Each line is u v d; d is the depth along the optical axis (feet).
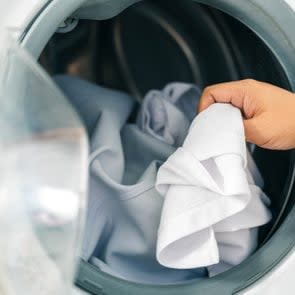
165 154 2.82
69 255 1.52
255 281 2.49
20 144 1.61
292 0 2.41
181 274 2.67
